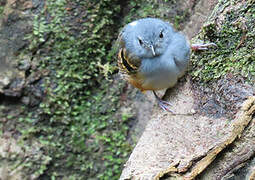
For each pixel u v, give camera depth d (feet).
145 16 35.86
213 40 25.68
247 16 24.06
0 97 35.55
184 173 20.16
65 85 36.24
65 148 36.32
